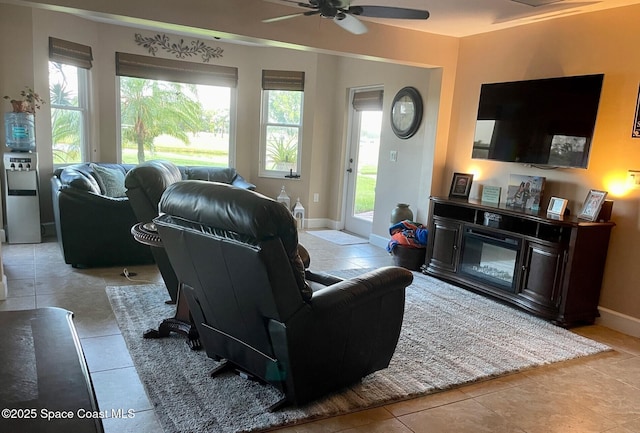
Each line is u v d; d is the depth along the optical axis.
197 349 2.86
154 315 3.33
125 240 4.43
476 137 4.68
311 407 2.33
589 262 3.63
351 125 6.80
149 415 2.19
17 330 1.33
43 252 4.85
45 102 5.38
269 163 7.16
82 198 4.20
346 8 3.17
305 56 6.74
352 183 6.87
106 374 2.54
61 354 1.20
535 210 4.07
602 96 3.74
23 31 5.08
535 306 3.77
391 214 5.46
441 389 2.60
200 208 2.07
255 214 1.88
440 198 4.66
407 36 4.64
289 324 2.07
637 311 3.58
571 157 3.88
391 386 2.59
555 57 4.07
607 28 3.70
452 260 4.56
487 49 4.67
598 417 2.43
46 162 5.50
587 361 3.09
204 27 3.71
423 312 3.77
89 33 5.88
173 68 6.46
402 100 5.58
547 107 4.03
